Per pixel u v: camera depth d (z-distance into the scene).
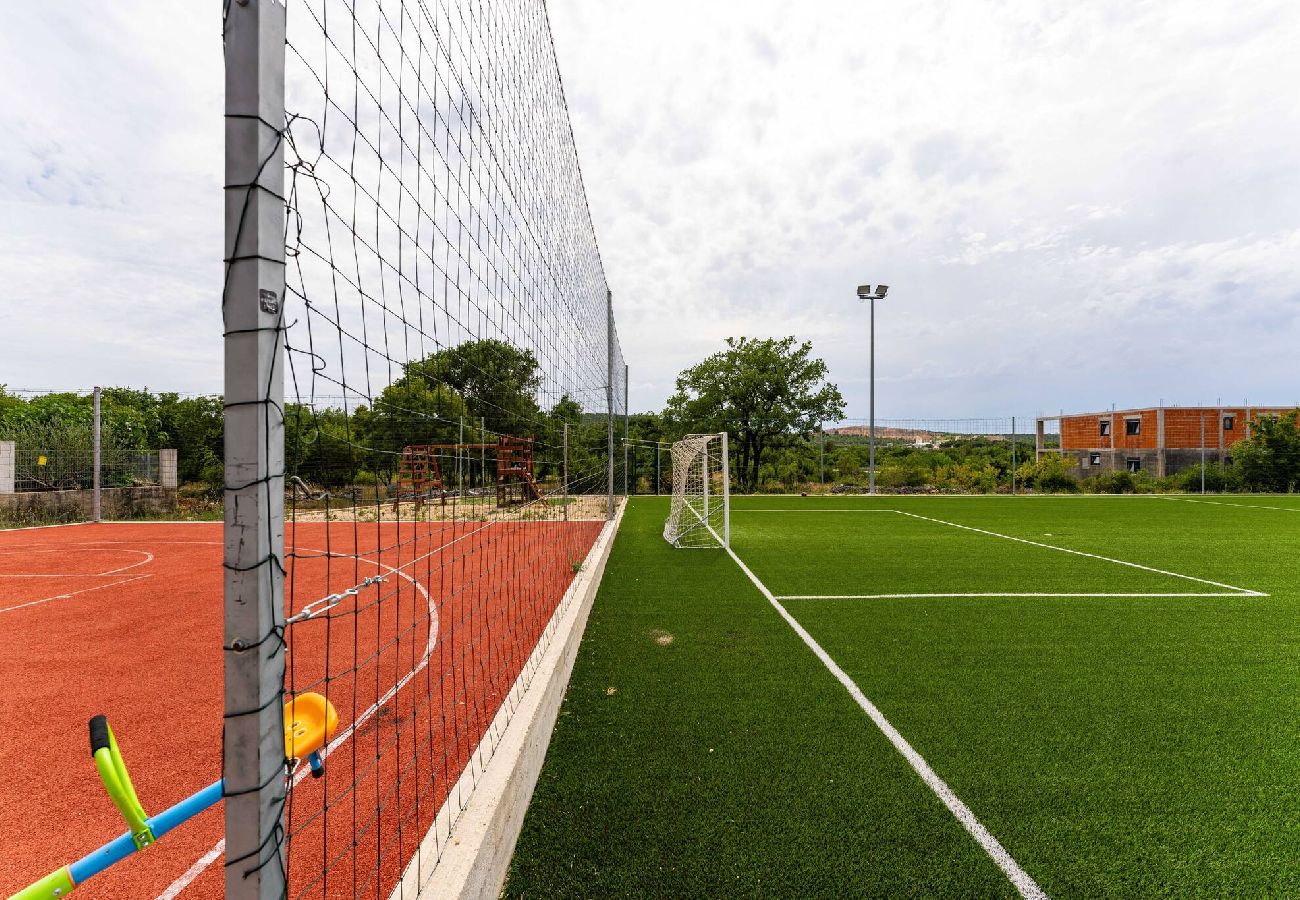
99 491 13.37
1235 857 2.06
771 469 23.20
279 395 0.95
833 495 20.31
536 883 1.90
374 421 1.76
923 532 10.97
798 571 7.22
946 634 4.66
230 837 0.93
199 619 5.30
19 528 11.91
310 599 6.12
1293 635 4.67
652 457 22.72
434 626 4.91
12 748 2.92
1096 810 2.33
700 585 6.41
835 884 1.91
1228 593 6.12
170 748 2.90
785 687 3.56
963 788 2.48
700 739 2.89
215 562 8.38
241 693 0.92
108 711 3.34
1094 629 4.81
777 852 2.06
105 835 2.23
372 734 2.85
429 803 2.25
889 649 4.28
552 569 6.91
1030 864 2.02
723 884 1.90
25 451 12.97
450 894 1.46
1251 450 22.05
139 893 1.90
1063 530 11.23
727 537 8.96
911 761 2.69
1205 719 3.16
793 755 2.74
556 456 9.42
